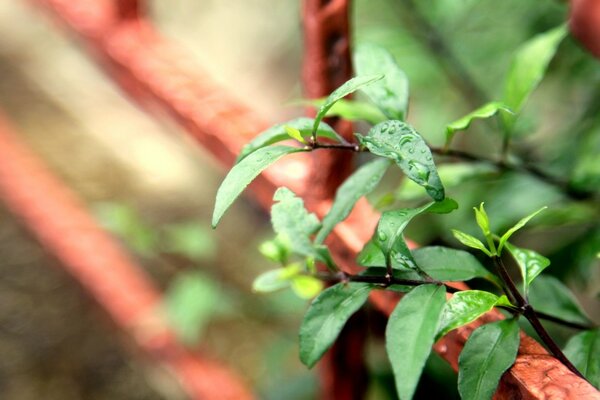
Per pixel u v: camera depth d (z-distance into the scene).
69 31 1.08
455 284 0.73
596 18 0.71
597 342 0.72
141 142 2.26
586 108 1.17
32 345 1.68
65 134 2.26
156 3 2.60
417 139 0.65
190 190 2.14
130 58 0.98
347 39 0.78
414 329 0.64
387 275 0.68
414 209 0.67
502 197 0.98
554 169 1.00
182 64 0.96
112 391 1.60
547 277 0.81
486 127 1.20
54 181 1.55
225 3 2.60
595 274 1.03
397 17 1.33
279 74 2.42
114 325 1.52
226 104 0.90
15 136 1.61
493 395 0.67
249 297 1.51
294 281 0.85
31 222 1.50
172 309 1.35
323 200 0.81
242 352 1.68
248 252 1.94
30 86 2.41
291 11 2.43
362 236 0.78
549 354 0.66
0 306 1.74
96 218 1.55
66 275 1.78
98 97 2.40
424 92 1.32
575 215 0.90
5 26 2.60
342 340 0.91
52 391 1.60
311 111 0.81
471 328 0.69
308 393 1.36
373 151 0.66
